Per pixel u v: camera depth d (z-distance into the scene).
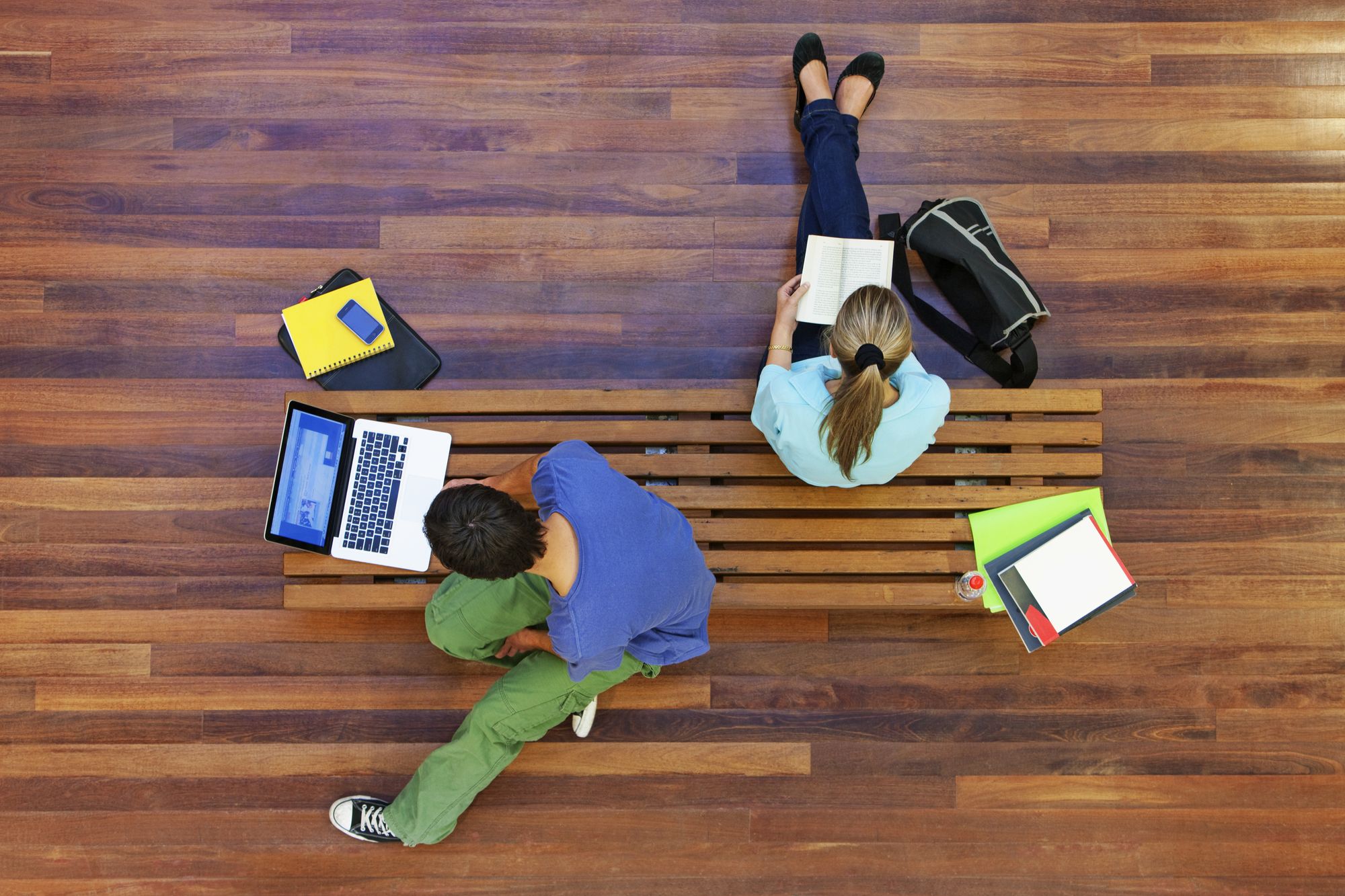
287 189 2.31
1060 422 2.11
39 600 2.25
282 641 2.25
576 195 2.33
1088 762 2.27
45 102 2.30
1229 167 2.34
